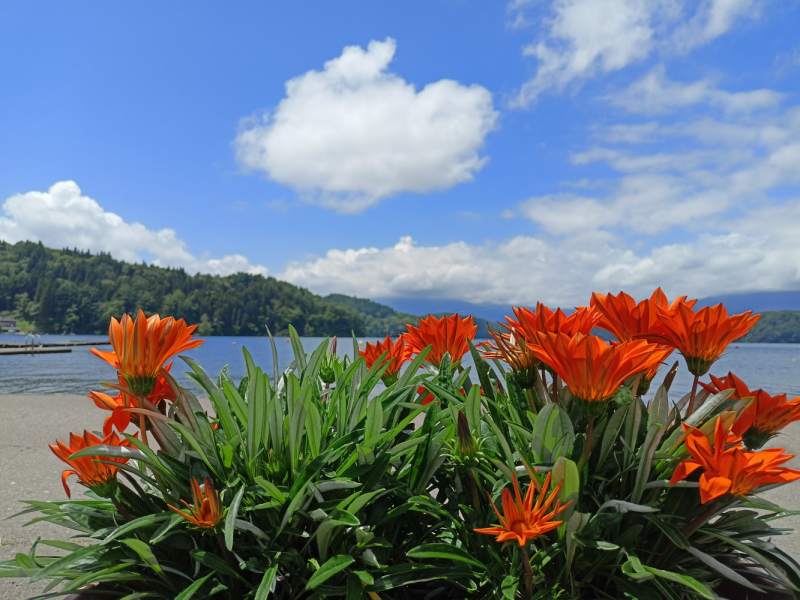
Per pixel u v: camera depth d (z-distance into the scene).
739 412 1.13
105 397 1.30
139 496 1.30
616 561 1.10
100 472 1.19
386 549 1.26
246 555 1.18
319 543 1.09
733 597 1.24
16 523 3.05
